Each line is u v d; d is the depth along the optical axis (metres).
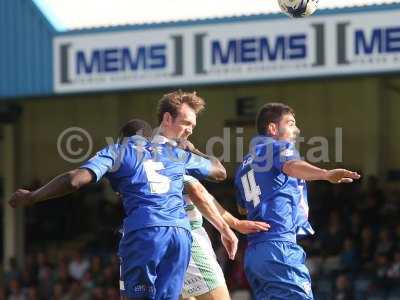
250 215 14.77
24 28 33.84
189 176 14.41
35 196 11.98
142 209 12.57
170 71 31.91
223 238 14.45
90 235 44.75
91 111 44.69
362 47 29.39
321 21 29.88
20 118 43.44
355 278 34.22
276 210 14.52
